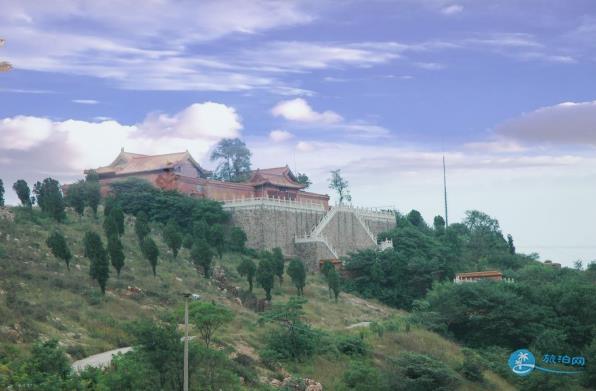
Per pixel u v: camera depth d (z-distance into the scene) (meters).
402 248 145.75
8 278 88.19
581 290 121.56
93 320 83.56
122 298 94.19
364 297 130.00
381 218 162.12
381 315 121.50
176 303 97.44
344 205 148.75
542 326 115.44
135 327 65.44
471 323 115.69
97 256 93.56
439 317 115.38
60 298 87.56
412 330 111.06
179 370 63.44
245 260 113.31
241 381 72.94
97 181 145.12
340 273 134.62
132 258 111.12
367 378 84.00
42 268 95.56
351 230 148.38
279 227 138.25
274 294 116.25
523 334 114.50
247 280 118.00
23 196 122.38
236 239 131.38
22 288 86.56
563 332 115.75
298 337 89.38
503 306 114.75
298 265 118.19
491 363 104.75
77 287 92.56
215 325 81.44
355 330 105.31
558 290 124.31
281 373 81.69
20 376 58.28
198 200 137.38
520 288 123.88
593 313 118.69
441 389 85.62
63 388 57.41
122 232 119.69
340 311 116.94
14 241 101.56
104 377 60.84
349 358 92.44
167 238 116.81
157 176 146.38
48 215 119.19
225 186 151.38
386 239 152.50
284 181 159.38
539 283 138.38
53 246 97.69
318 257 137.38
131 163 152.62
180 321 89.19
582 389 102.12
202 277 112.88
